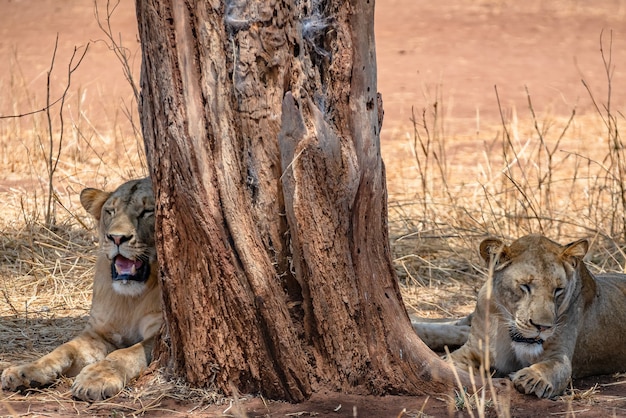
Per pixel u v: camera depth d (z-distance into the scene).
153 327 10.34
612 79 32.41
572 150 22.05
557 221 15.56
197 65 8.96
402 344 9.45
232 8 8.98
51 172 15.96
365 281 9.34
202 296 9.12
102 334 10.56
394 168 20.67
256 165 9.12
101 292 10.55
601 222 16.17
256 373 9.15
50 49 34.50
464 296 13.82
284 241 9.21
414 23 44.56
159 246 9.23
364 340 9.33
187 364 9.35
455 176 19.83
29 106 24.58
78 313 12.76
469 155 21.80
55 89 27.27
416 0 51.44
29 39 36.50
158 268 9.52
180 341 9.38
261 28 8.98
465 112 27.14
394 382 9.38
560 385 9.65
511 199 17.11
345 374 9.27
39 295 13.49
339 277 9.16
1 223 16.08
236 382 9.23
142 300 10.40
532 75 33.16
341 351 9.24
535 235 9.98
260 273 8.98
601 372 10.67
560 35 41.56
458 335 11.38
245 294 9.00
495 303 10.04
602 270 13.59
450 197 17.00
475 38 40.81
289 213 9.01
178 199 9.05
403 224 16.48
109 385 9.40
